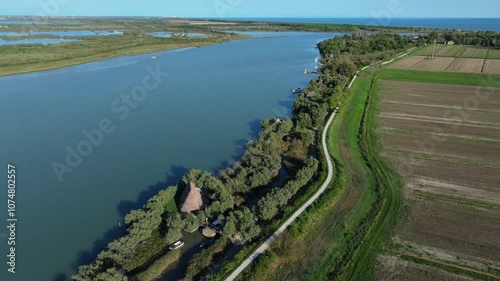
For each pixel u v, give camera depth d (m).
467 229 46.62
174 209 51.19
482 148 71.50
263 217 48.12
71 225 48.91
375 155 69.31
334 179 58.94
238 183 56.34
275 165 62.75
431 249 43.09
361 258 41.88
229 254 43.28
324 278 39.19
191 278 39.41
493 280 38.28
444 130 81.62
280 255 42.09
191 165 66.31
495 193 54.91
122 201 54.47
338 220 49.03
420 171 62.38
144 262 41.91
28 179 60.72
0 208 52.59
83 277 37.19
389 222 48.34
